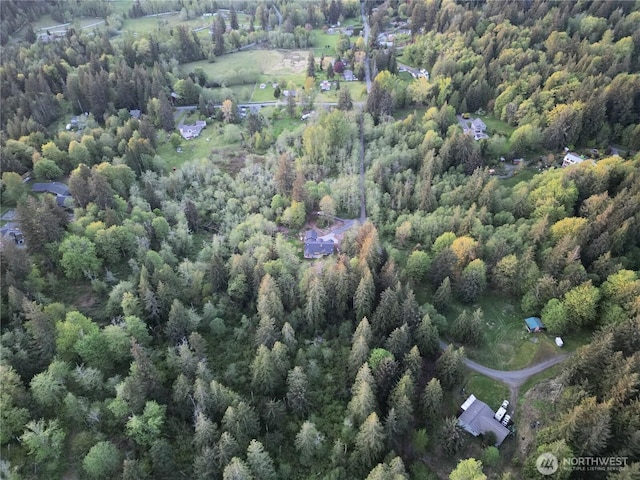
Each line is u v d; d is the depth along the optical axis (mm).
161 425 94250
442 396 106250
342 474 91938
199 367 100875
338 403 105188
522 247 135125
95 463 85625
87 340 101938
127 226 140500
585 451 84188
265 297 114062
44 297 121000
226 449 87125
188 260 139000
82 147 182000
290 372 100625
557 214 142375
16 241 143750
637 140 185500
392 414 92062
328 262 133000
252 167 187125
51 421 90625
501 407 104500
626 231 127250
